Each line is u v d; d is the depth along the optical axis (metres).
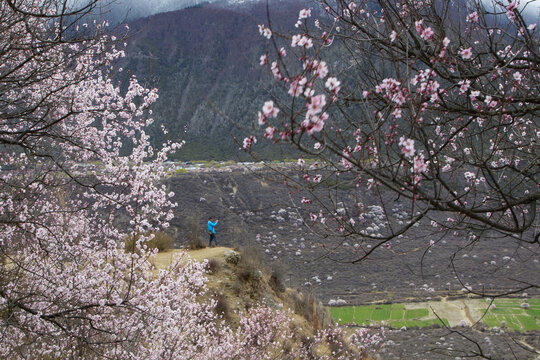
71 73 6.19
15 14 4.54
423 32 3.22
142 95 7.78
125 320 6.25
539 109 3.95
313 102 2.13
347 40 3.76
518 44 4.38
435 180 3.10
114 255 6.66
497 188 3.52
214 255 17.95
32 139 5.17
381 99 3.52
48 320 5.19
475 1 4.01
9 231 5.55
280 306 17.56
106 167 7.18
